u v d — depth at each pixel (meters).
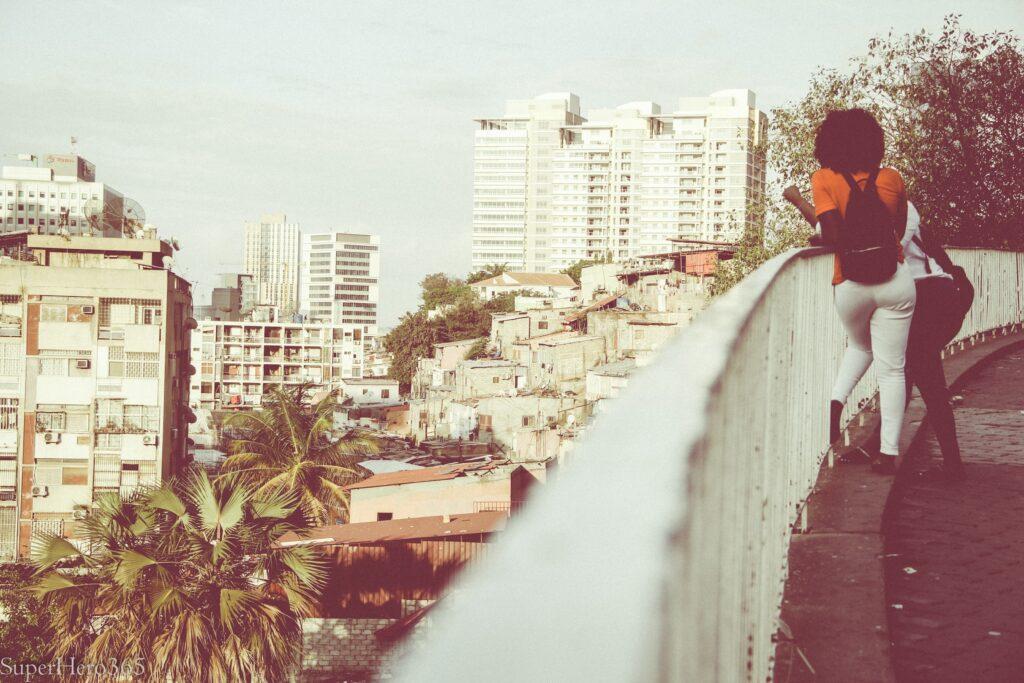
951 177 21.89
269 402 39.91
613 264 82.94
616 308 68.19
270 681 19.53
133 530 19.64
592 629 0.80
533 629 0.79
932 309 5.61
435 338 106.19
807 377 4.67
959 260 10.85
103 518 19.59
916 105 22.84
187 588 19.05
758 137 24.97
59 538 19.50
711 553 1.54
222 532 19.80
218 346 128.75
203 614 18.64
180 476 46.03
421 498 36.09
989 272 12.25
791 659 3.15
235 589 18.94
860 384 6.71
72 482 42.56
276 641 19.12
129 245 47.59
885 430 5.29
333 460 39.16
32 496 42.16
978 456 6.43
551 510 0.87
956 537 4.73
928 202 21.92
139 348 43.19
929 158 22.16
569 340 62.31
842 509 4.70
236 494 19.83
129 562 18.41
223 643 18.77
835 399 5.44
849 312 5.15
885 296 4.98
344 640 26.72
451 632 0.79
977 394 8.90
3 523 41.91
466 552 26.70
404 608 26.61
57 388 42.56
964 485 5.65
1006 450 6.61
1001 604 3.94
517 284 122.88
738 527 2.22
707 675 1.46
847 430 6.00
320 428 38.97
